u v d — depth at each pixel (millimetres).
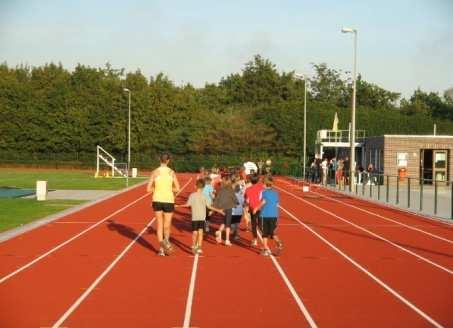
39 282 12633
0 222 22922
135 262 15016
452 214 24828
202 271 13914
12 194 36719
